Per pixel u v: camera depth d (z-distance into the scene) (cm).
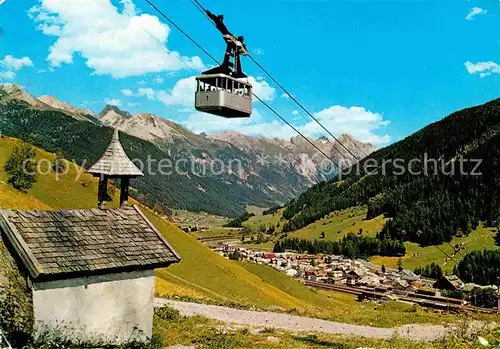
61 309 2048
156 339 2419
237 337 2773
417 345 2766
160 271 7875
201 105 2161
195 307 4175
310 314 4625
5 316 1945
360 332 3672
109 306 2206
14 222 2098
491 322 4456
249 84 2262
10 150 13150
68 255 2100
